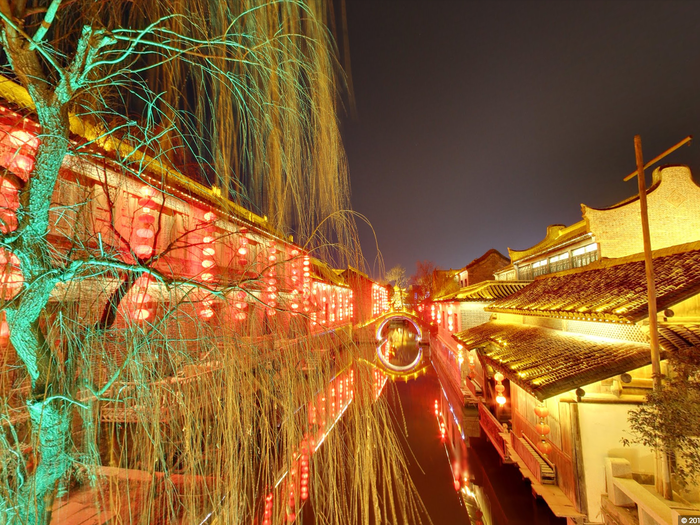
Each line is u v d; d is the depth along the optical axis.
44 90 2.63
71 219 3.15
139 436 3.70
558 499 6.89
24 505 2.73
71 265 2.71
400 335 49.81
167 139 3.71
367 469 5.83
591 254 13.63
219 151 4.63
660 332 6.39
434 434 13.54
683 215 12.18
